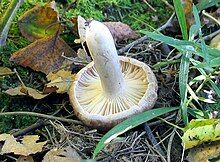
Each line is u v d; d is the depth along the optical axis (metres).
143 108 0.31
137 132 0.32
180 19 0.33
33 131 0.33
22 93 0.34
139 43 0.37
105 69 0.31
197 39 0.37
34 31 0.37
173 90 0.34
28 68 0.36
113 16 0.40
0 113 0.33
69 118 0.33
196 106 0.33
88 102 0.33
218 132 0.29
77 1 0.40
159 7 0.41
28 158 0.30
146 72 0.32
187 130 0.30
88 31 0.30
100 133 0.32
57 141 0.32
